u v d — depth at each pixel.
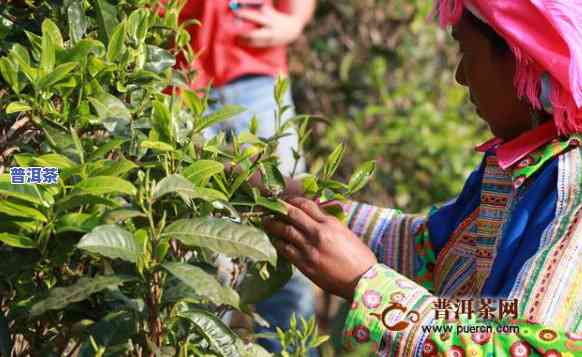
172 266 1.61
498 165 2.04
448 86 5.28
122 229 1.58
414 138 5.01
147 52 1.89
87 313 1.78
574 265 1.76
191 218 1.72
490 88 1.98
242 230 1.65
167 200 1.74
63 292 1.57
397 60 5.38
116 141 1.69
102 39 1.86
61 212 1.67
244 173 1.81
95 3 1.87
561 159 1.89
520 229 1.89
